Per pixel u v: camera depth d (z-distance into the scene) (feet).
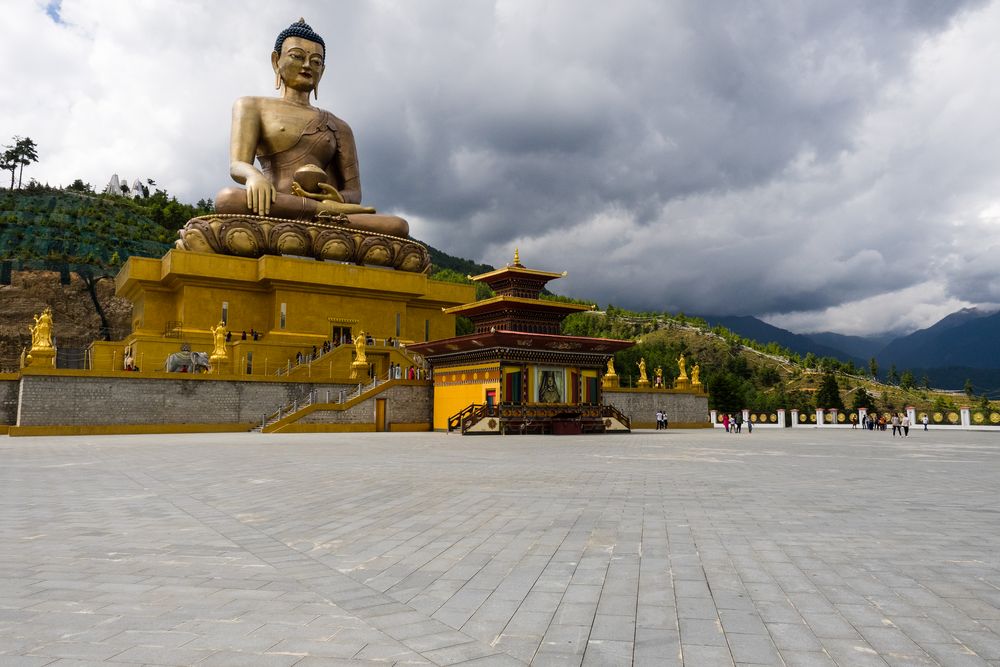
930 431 189.06
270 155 207.00
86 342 410.11
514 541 30.83
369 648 17.38
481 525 34.78
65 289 421.59
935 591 22.72
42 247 437.58
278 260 186.60
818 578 24.38
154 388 139.54
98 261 442.09
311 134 206.39
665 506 41.11
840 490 49.42
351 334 200.85
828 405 423.64
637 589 22.91
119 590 22.82
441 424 165.37
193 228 187.62
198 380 144.36
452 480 55.01
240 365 174.60
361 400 156.76
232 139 200.34
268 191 193.06
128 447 94.48
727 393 401.70
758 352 645.92
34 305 408.26
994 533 32.76
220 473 60.29
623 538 31.42
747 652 17.15
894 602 21.49
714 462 74.49
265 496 45.70
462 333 342.23
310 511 39.45
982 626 19.21
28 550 29.14
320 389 158.40
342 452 86.33
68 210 490.90
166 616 20.02
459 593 22.50
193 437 123.65
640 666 16.17
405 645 17.63
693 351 616.80
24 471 62.03
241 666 16.08
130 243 475.31
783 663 16.42
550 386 159.02
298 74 209.26
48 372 129.59
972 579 24.25
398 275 204.54
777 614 20.25
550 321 165.58
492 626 19.20
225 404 147.02
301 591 22.77
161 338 176.76
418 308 217.56
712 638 18.17
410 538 31.60
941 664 16.39
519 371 153.89
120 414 135.74
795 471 64.34
